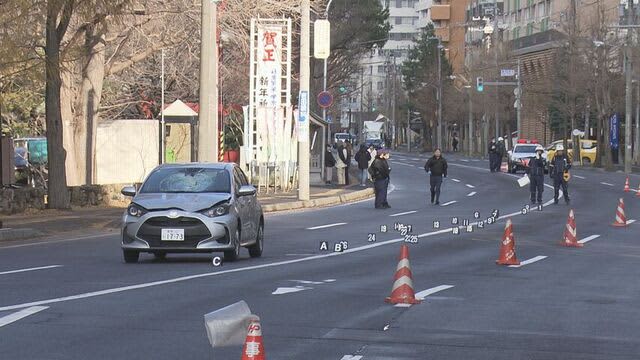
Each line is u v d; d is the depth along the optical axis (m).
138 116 151.38
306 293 41.50
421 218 94.62
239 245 54.09
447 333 32.53
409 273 39.59
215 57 93.38
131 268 50.28
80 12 80.88
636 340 32.12
